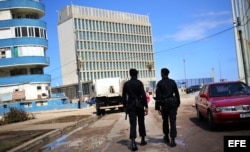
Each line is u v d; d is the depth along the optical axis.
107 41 122.44
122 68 126.25
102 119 21.22
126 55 128.62
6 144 11.95
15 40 49.19
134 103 8.95
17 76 49.09
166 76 9.26
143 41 136.62
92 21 118.69
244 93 11.87
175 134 8.84
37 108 48.12
